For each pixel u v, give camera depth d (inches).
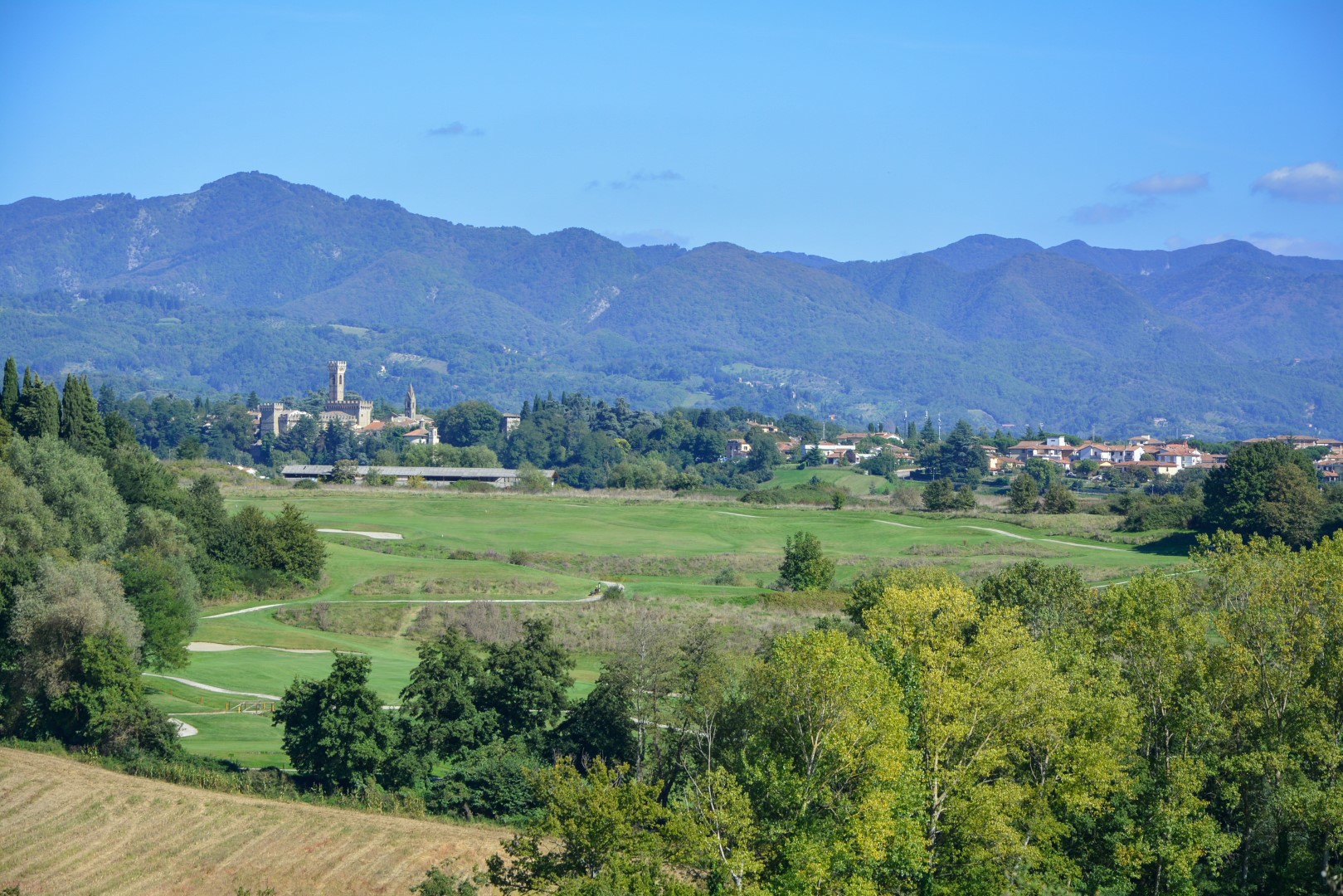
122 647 2723.9
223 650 3693.4
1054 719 2149.4
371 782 2447.1
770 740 2132.1
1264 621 2416.3
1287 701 2356.1
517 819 2349.9
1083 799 2097.7
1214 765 2301.9
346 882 2076.8
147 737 2625.5
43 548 3624.5
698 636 2642.7
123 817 2274.9
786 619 4060.0
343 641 3934.5
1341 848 2112.5
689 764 2345.0
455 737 2519.7
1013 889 2047.2
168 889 2038.6
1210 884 2153.1
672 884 1873.8
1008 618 2268.7
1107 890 2105.1
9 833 2196.1
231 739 2765.7
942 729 2098.9
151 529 4126.5
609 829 1916.8
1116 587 2751.0
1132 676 2464.3
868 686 2032.5
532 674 2605.8
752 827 1934.1
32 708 2723.9
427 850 2194.9
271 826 2267.5
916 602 2313.0
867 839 1877.5
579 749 2516.0
